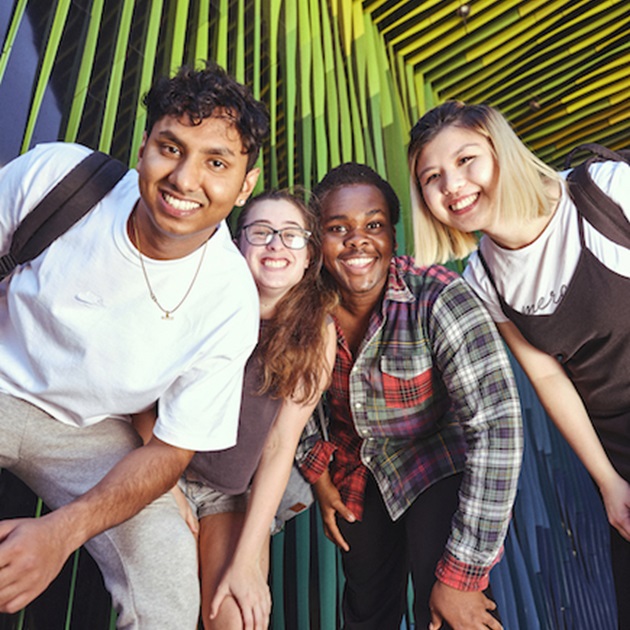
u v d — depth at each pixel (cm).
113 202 102
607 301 133
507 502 140
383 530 169
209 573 131
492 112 134
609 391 144
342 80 242
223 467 132
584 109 348
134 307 103
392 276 154
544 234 135
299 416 142
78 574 144
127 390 106
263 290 143
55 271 100
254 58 194
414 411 155
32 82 135
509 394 142
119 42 159
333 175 158
